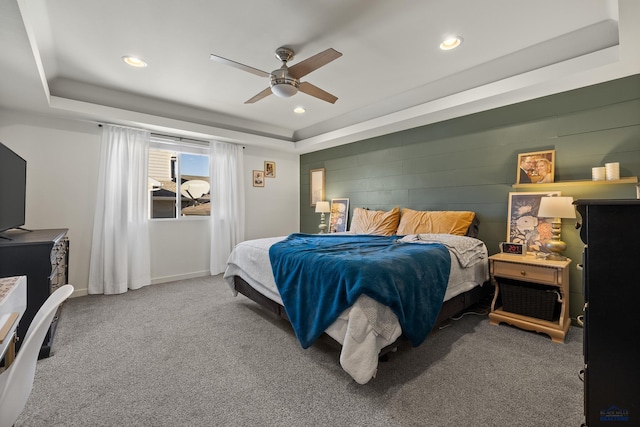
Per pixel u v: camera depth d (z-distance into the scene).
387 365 1.89
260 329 2.48
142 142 3.80
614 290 0.92
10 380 0.88
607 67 2.21
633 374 0.90
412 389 1.64
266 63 2.62
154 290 3.67
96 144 3.55
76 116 3.26
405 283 1.81
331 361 1.96
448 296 2.29
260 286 2.64
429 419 1.40
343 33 2.19
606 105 2.45
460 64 2.66
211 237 4.48
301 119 4.37
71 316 2.77
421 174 3.79
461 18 2.01
